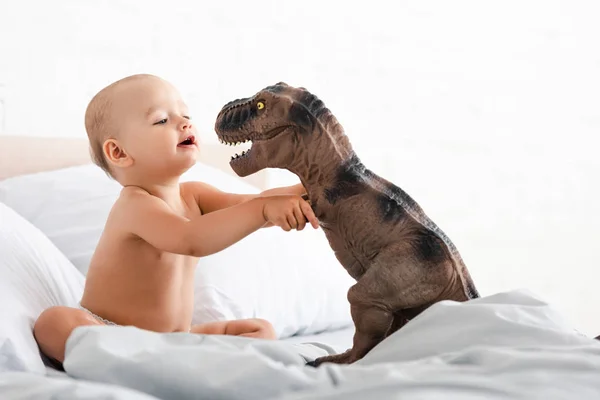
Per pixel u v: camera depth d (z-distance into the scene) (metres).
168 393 0.87
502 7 3.17
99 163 1.41
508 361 0.87
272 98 1.14
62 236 1.85
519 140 3.21
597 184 3.31
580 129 3.29
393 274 1.08
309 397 0.82
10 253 1.40
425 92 3.05
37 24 2.19
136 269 1.34
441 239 1.09
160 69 2.42
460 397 0.80
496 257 3.15
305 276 1.92
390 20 2.96
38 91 2.19
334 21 2.83
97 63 2.30
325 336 1.92
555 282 3.25
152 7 2.40
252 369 0.85
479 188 3.14
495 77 3.18
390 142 2.97
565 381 0.84
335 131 1.13
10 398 0.88
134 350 0.96
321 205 1.13
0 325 1.18
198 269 1.72
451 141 3.10
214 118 2.54
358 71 2.89
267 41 2.66
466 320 0.99
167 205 1.33
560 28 3.26
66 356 0.97
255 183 2.52
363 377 0.85
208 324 1.51
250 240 1.88
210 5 2.53
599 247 3.31
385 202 1.10
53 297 1.42
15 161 2.10
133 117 1.33
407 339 0.99
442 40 3.08
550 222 3.24
